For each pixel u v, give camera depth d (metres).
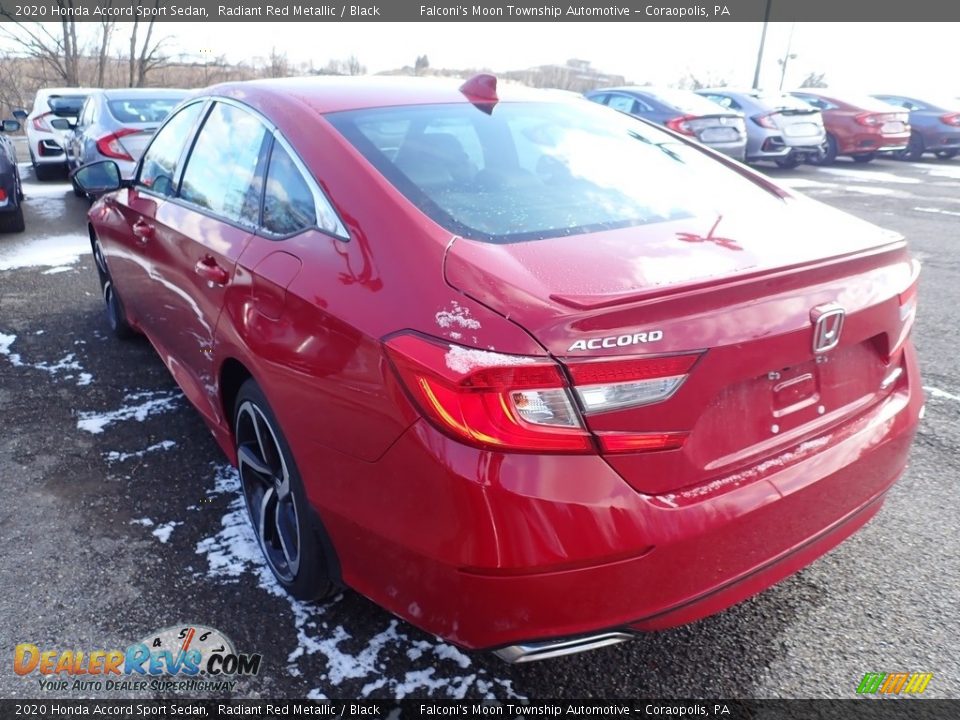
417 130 2.47
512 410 1.61
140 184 3.75
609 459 1.66
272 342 2.16
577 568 1.64
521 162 2.47
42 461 3.26
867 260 2.04
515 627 1.68
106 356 4.46
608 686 2.12
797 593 2.47
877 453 2.09
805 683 2.12
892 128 14.89
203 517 2.87
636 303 1.64
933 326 5.05
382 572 1.89
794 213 2.41
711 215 2.29
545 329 1.62
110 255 4.14
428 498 1.69
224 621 2.33
